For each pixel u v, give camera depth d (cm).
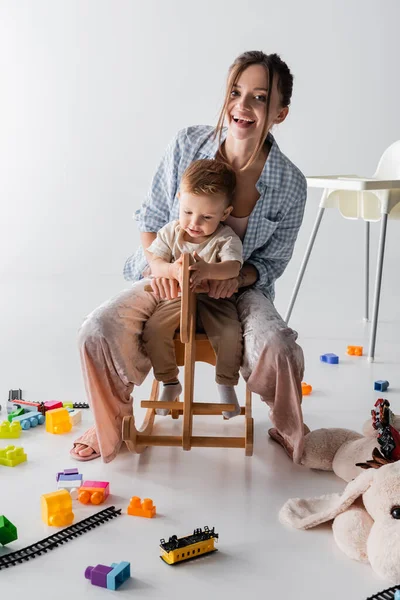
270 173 172
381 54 349
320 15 345
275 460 169
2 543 129
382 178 272
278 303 315
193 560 127
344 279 359
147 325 165
